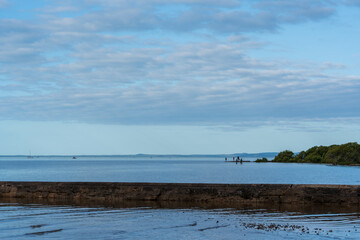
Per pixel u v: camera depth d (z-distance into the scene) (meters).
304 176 84.94
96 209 20.95
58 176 81.62
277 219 18.20
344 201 22.12
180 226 16.72
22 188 25.72
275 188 23.02
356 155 177.25
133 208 21.38
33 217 18.64
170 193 24.02
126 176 81.25
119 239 14.45
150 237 14.78
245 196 23.22
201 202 23.47
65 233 15.32
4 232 15.44
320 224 17.06
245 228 16.34
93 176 81.31
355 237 14.77
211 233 15.46
